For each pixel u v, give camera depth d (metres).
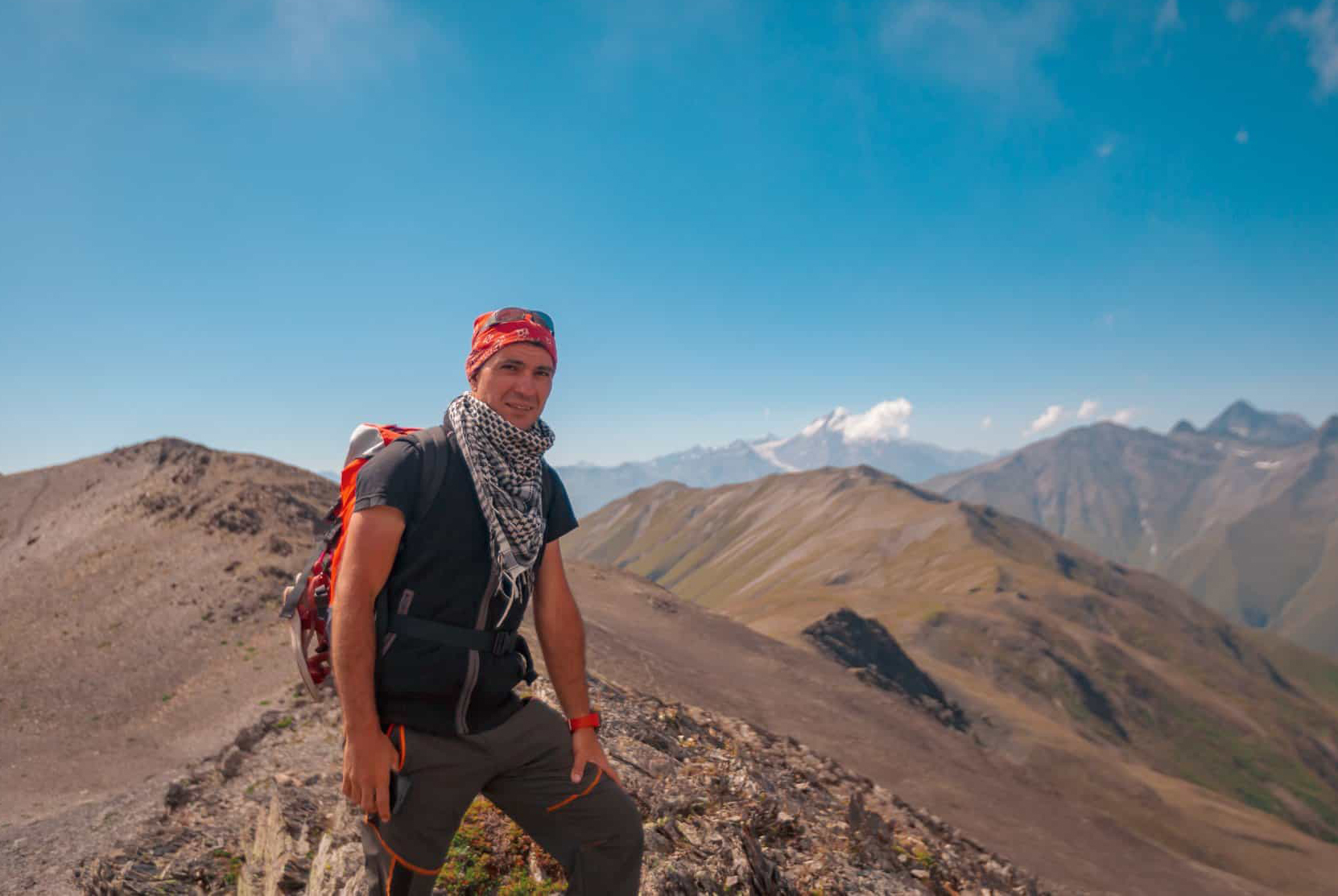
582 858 2.67
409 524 2.39
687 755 7.55
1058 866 29.23
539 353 2.55
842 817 7.75
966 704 96.38
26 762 21.25
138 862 5.54
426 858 2.43
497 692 2.49
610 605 55.72
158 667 30.23
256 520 46.94
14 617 37.22
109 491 59.66
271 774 10.02
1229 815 76.75
